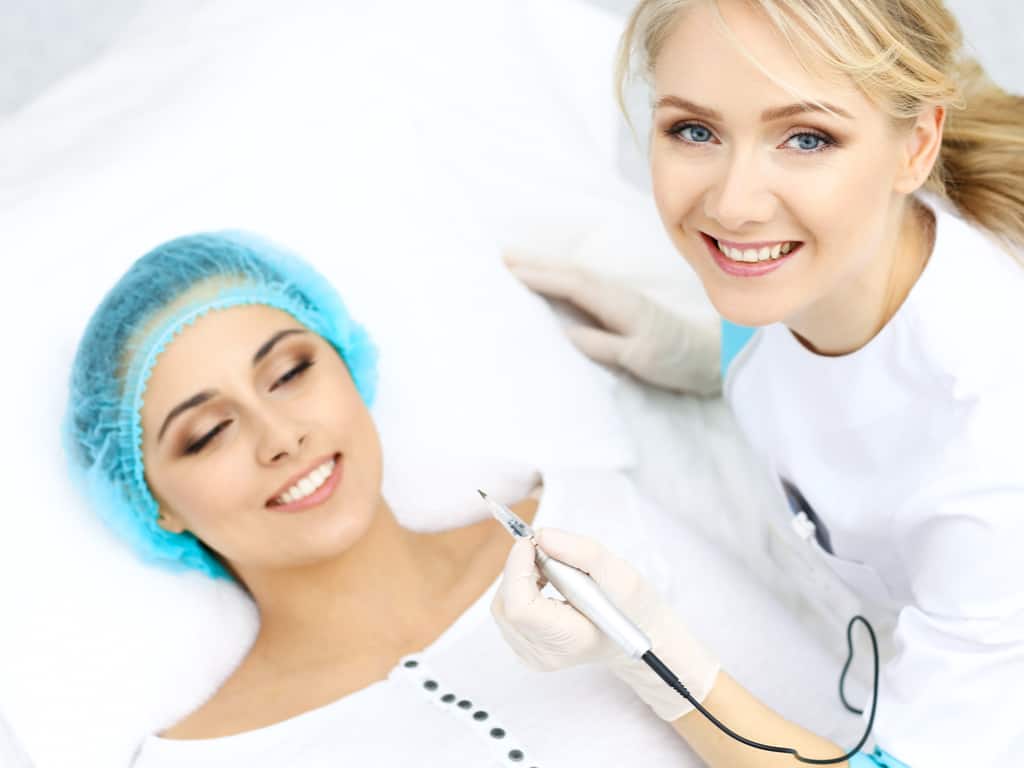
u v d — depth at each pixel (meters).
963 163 1.15
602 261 1.63
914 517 1.09
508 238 1.66
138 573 1.31
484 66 1.75
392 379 1.46
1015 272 1.10
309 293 1.34
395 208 1.55
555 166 1.73
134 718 1.25
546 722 1.18
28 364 1.34
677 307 1.62
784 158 0.90
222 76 1.63
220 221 1.48
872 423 1.13
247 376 1.22
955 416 1.05
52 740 1.22
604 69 1.87
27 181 1.52
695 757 1.17
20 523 1.28
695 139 0.93
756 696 1.26
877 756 1.10
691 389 1.64
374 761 1.16
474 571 1.35
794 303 0.97
